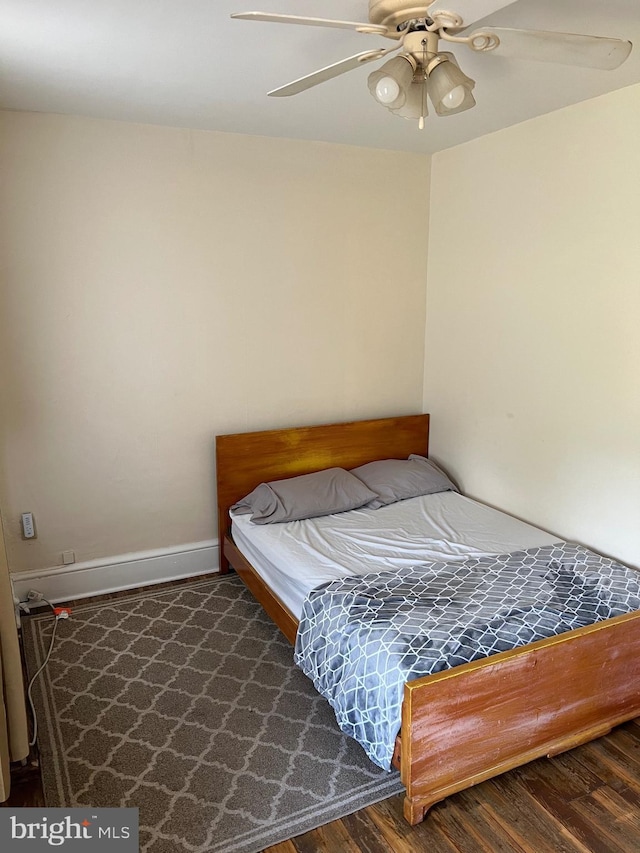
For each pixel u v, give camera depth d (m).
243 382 3.44
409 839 1.79
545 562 2.61
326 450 3.65
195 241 3.18
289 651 2.76
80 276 2.96
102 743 2.18
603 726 2.15
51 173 2.83
